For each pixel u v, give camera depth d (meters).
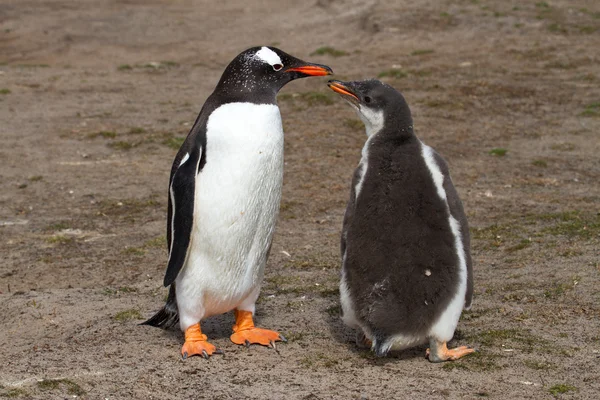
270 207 8.67
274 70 8.52
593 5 39.31
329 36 37.28
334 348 8.78
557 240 12.55
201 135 8.34
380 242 7.80
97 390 7.59
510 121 22.56
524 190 16.25
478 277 11.21
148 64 32.31
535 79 27.48
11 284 11.66
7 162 18.77
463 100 24.70
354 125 21.95
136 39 38.28
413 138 8.25
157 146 20.23
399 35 35.53
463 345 8.72
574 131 21.42
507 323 9.38
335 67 30.50
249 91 8.39
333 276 11.59
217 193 8.28
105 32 39.44
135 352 8.68
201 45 37.34
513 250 12.30
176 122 22.70
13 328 9.70
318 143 20.28
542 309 9.75
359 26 38.00
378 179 8.00
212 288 8.70
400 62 30.70
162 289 11.24
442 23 36.84
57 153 19.59
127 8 45.78
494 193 16.06
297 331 9.41
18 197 16.25
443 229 7.82
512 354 8.41
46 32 38.84
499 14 37.38
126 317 9.94
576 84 26.72
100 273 12.07
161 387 7.68
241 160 8.22
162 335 9.30
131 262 12.54
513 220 14.06
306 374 7.98
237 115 8.28
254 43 37.28
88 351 8.72
